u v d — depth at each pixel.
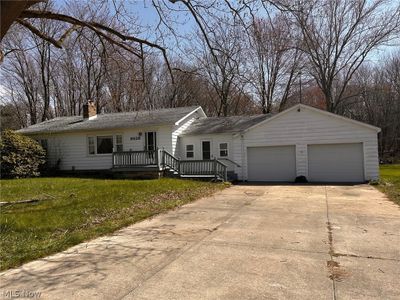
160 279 4.71
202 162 20.78
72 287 4.45
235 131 21.56
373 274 4.88
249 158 21.11
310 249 6.09
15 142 22.58
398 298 4.10
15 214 9.37
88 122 25.75
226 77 8.76
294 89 32.97
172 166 21.92
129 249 6.18
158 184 16.31
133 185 15.83
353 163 19.11
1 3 4.39
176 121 22.19
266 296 4.15
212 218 9.08
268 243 6.50
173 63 13.48
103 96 29.02
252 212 9.92
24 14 7.79
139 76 10.31
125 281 4.64
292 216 9.25
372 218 8.89
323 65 29.19
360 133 18.86
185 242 6.62
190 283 4.56
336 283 4.55
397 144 42.31
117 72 10.59
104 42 10.16
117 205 10.71
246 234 7.23
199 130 23.27
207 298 4.11
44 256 5.79
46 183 17.69
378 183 17.38
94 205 10.69
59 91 34.88
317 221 8.55
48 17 8.12
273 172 20.64
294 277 4.76
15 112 37.59
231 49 8.41
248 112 31.70
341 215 9.33
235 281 4.62
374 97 41.88
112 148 24.28
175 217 9.27
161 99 30.08
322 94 37.44
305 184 18.27
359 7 27.67
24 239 6.84
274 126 20.52
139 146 23.44
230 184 18.17
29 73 34.12
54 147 25.80
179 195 13.24
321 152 19.70
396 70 41.06
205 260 5.50
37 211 9.82
